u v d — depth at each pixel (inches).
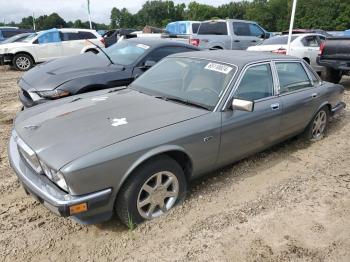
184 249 122.0
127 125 129.6
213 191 159.0
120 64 254.5
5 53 552.7
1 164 183.3
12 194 154.6
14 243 124.0
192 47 285.7
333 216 143.2
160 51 266.8
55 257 118.2
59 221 136.4
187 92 159.2
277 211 145.5
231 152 157.9
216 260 117.3
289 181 171.5
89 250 121.4
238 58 170.6
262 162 191.2
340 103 243.1
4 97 347.6
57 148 116.4
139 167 124.4
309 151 208.7
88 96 168.6
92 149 114.5
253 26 593.0
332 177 177.2
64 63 259.0
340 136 236.1
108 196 116.6
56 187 113.7
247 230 132.6
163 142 127.1
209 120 143.5
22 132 132.4
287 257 119.4
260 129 168.2
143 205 129.6
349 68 367.9
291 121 190.2
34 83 229.5
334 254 121.6
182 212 141.1
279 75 183.8
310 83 208.4
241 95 157.5
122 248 122.3
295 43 442.6
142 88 173.9
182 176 138.9
